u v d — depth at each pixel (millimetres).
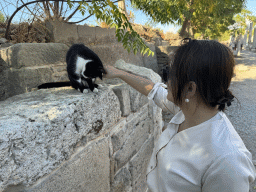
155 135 2707
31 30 2959
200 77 688
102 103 1489
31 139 923
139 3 3051
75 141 1219
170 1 5328
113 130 1695
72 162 1210
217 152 688
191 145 784
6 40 2918
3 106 1175
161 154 920
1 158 805
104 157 1560
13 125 883
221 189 668
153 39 8594
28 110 1090
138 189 2256
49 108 1120
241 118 5406
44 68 2361
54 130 1045
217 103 718
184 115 870
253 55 19906
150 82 1396
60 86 1848
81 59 1622
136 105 2029
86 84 1645
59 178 1117
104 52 3902
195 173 752
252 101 6715
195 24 9445
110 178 1704
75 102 1249
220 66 664
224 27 12781
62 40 3041
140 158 2240
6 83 2359
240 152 672
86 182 1362
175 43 9922
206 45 702
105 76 1598
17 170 879
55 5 3324
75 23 3541
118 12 2002
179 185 798
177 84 763
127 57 5043
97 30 3902
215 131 737
